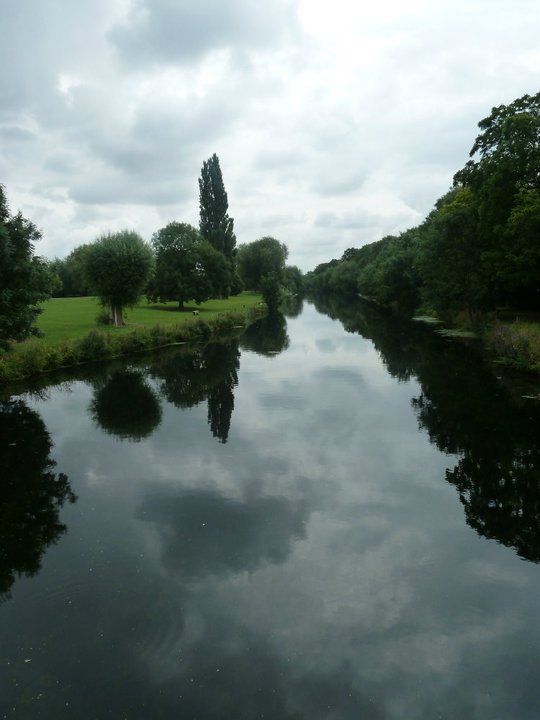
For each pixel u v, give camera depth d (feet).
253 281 387.55
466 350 106.63
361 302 334.65
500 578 26.86
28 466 44.19
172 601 25.04
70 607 24.64
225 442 50.06
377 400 66.39
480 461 43.47
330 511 34.73
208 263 229.25
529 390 67.92
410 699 19.03
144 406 65.46
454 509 34.83
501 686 19.66
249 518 33.83
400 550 29.66
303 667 20.67
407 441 49.19
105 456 46.47
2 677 20.31
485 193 118.42
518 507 34.99
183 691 19.48
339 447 47.93
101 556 29.35
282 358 106.83
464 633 22.65
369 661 20.97
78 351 99.40
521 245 106.01
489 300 123.13
